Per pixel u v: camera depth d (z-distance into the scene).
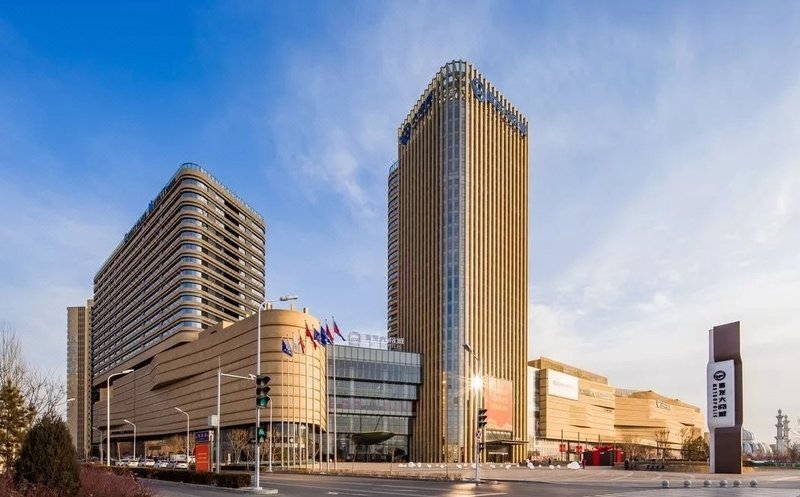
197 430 114.94
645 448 158.38
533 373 142.88
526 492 34.09
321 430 102.75
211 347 114.00
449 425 118.56
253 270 166.25
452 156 130.50
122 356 170.00
